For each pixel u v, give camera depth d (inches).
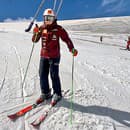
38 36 196.7
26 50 549.3
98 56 633.0
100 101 223.3
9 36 1051.3
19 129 160.7
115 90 275.4
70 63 430.6
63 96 219.8
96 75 349.1
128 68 472.7
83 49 816.9
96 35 2180.1
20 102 202.2
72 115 184.5
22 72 301.6
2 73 288.2
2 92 220.1
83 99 220.4
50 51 190.4
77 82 281.4
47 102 202.2
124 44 1503.4
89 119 181.6
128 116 199.6
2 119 171.0
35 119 174.7
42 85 199.9
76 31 2746.1
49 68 198.4
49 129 163.8
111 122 182.7
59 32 189.0
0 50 501.4
